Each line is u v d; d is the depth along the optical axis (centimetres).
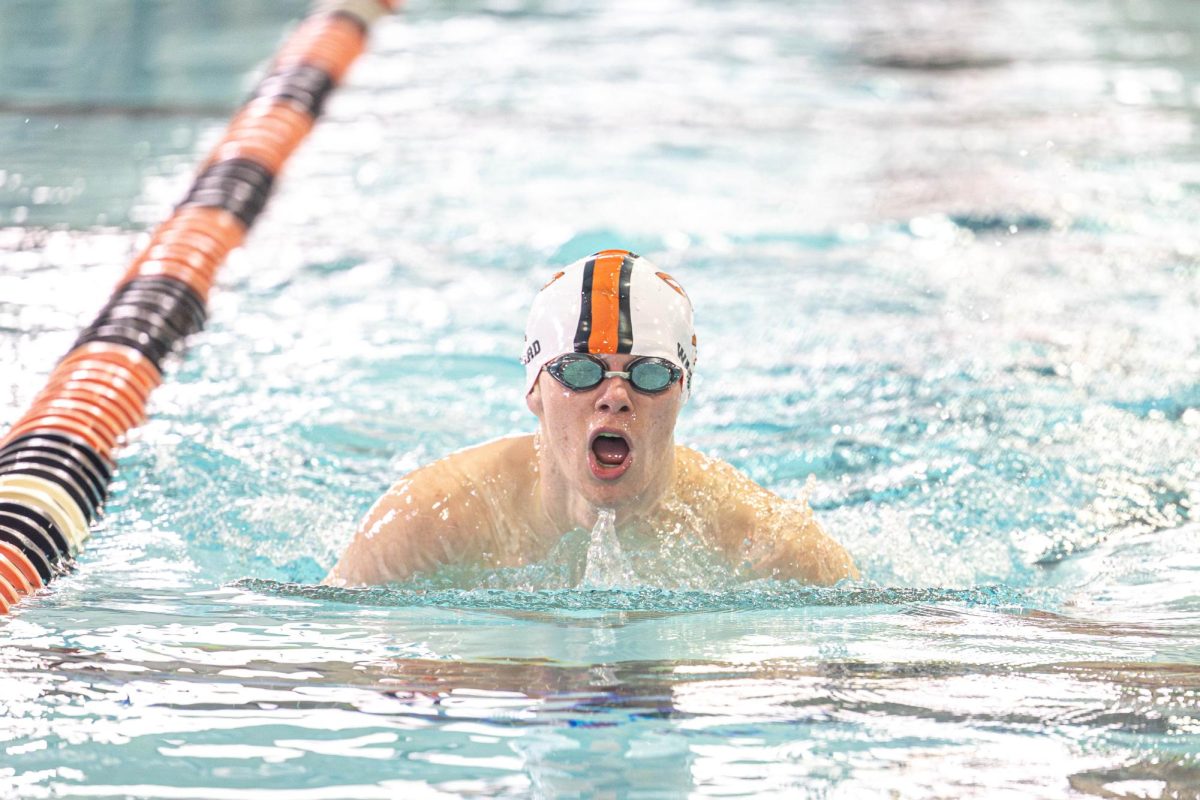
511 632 809
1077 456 1222
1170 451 1234
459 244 1903
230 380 1416
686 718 679
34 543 983
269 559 1002
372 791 599
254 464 1196
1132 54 3506
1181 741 661
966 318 1625
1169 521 1087
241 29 3500
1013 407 1345
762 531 930
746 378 1432
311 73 2903
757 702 699
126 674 733
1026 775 624
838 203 2128
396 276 1769
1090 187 2220
